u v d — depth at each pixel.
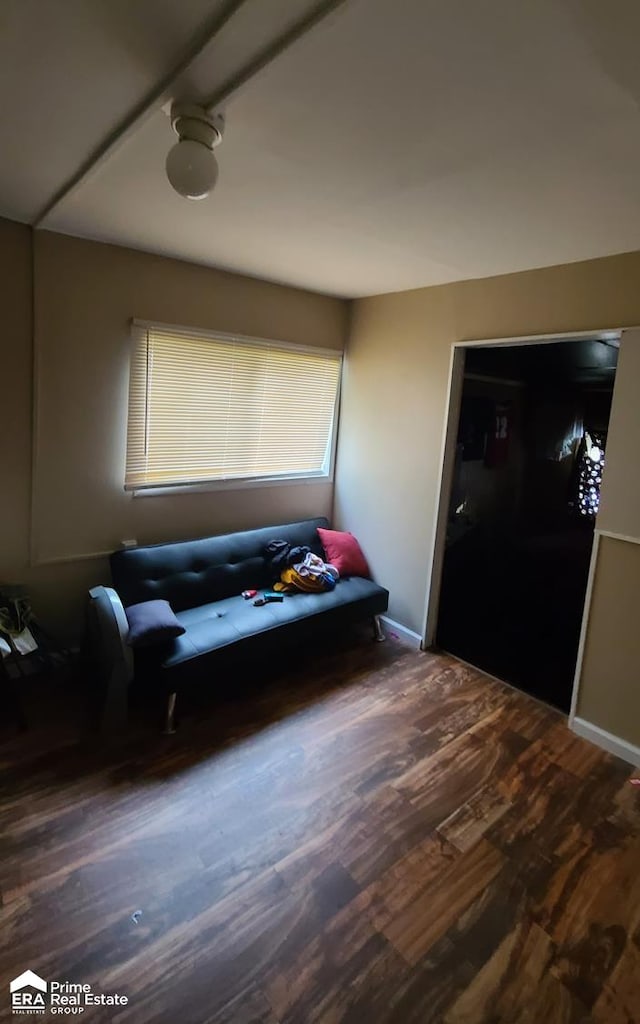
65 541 2.86
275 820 2.01
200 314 3.11
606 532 2.48
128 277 2.82
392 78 1.21
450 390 3.17
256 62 1.16
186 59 1.17
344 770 2.30
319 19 1.01
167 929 1.58
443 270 2.87
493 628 3.87
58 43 1.15
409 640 3.57
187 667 2.48
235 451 3.45
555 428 4.23
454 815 2.09
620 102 1.25
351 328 3.81
